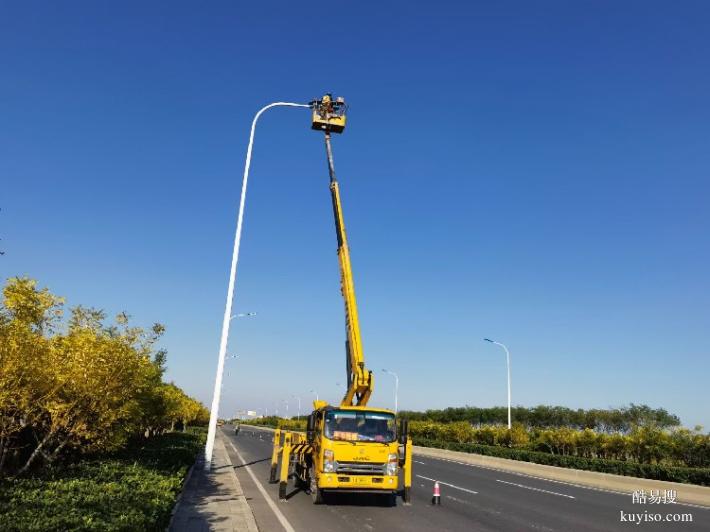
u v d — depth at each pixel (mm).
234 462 25000
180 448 22859
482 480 21047
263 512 12023
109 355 11148
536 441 32469
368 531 10312
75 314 11734
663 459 23078
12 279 9922
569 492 18141
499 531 10711
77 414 10906
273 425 117062
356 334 15836
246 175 19922
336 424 13109
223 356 19641
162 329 12500
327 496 14641
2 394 9148
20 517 6473
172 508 9766
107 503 7820
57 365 10258
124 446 16812
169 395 28297
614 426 50594
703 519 13531
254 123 20219
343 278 17000
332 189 18453
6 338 9109
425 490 16953
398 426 14156
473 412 63125
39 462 12656
